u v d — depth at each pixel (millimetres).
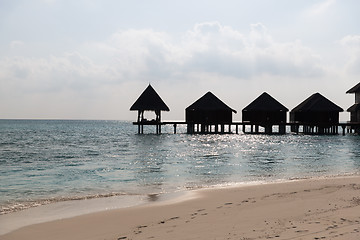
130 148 42750
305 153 35844
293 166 25281
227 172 22266
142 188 16766
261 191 14539
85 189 16688
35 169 24094
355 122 66438
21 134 80688
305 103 65375
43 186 17594
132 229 9344
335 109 62594
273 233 7887
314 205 11031
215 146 45688
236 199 12891
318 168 24219
